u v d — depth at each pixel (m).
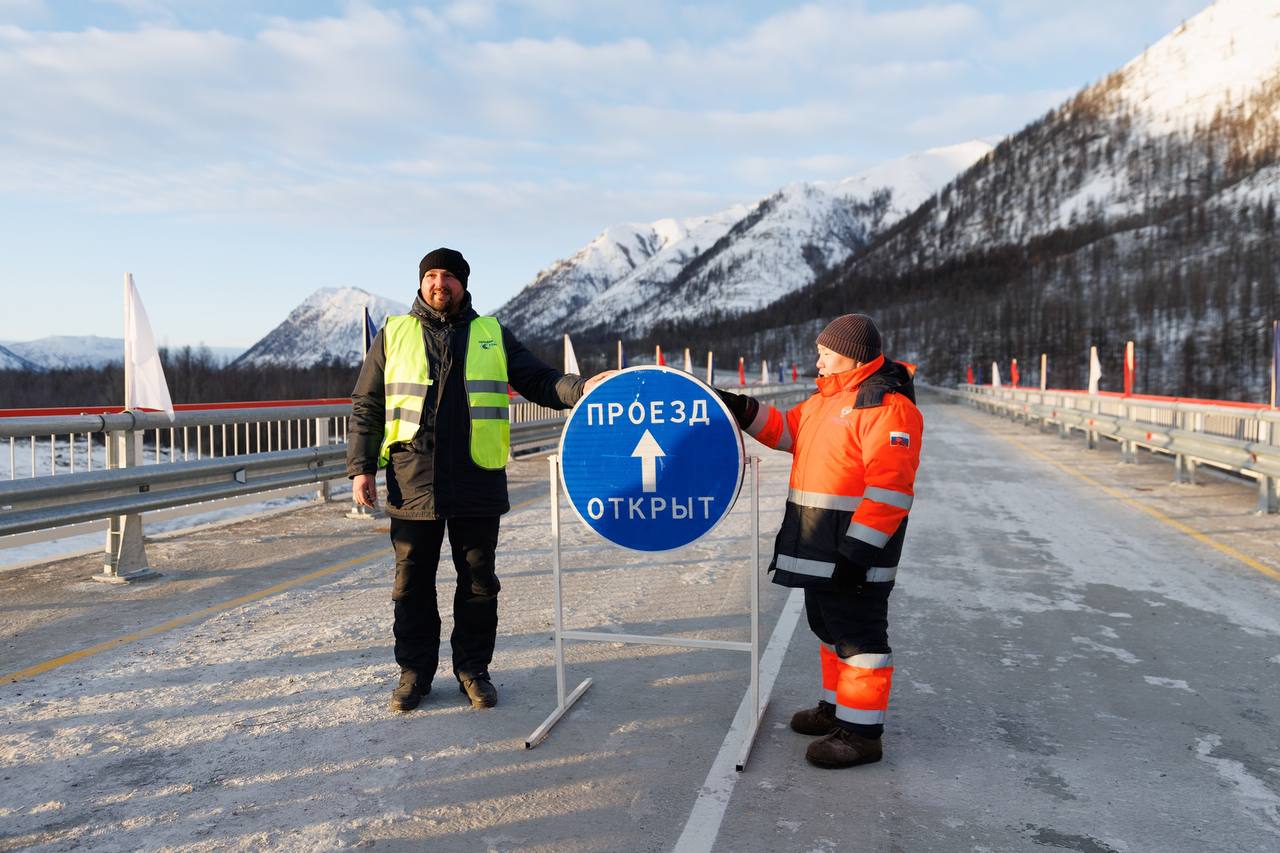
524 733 3.47
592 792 2.97
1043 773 3.15
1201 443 10.53
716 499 3.33
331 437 9.94
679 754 3.29
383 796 2.93
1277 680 4.16
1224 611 5.38
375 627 4.99
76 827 2.73
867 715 3.17
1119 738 3.47
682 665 4.36
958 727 3.58
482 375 3.72
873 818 2.80
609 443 3.44
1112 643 4.74
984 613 5.35
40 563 6.80
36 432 5.16
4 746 3.36
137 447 5.98
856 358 3.20
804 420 3.36
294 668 4.28
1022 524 8.50
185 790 2.98
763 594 5.82
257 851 2.58
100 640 4.76
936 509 9.42
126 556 6.19
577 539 7.82
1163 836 2.70
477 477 3.71
